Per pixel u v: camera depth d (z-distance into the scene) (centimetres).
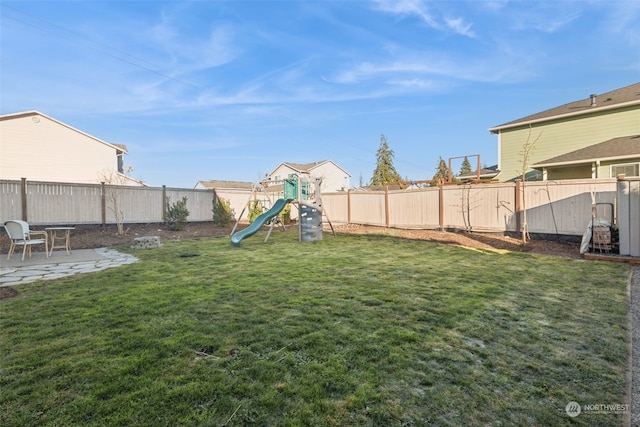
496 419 177
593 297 390
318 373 219
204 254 725
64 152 1944
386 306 356
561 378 218
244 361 235
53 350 250
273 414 178
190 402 187
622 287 433
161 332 285
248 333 283
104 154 2103
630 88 1372
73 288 432
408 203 1173
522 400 194
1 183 947
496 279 477
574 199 817
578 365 234
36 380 209
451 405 188
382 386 205
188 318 320
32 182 1001
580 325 305
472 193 1007
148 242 844
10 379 210
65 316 324
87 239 950
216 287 434
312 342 265
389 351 251
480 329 295
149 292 410
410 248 812
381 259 652
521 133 1514
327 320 315
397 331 289
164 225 1293
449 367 229
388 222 1237
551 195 854
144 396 192
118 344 261
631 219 607
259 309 346
